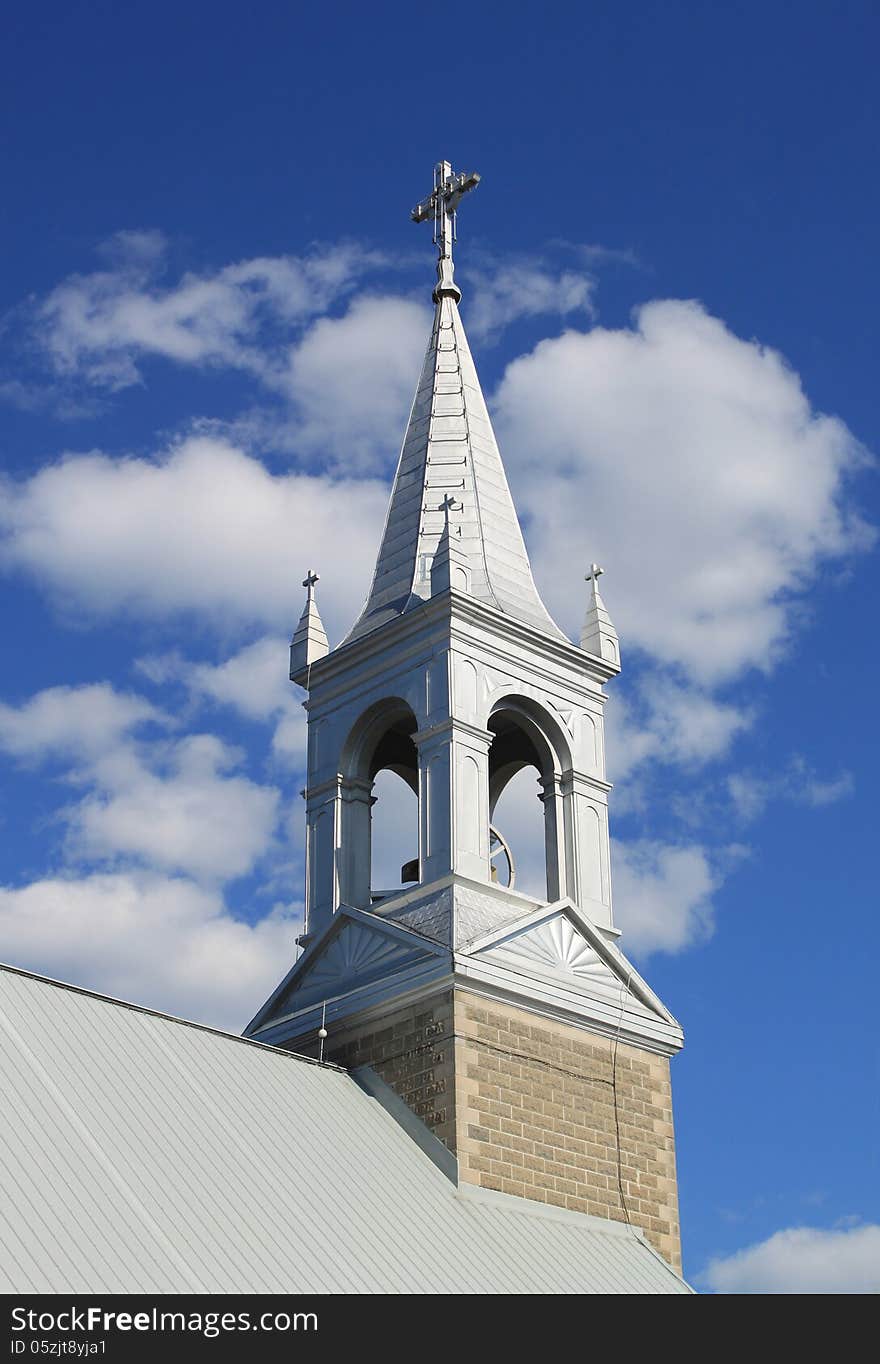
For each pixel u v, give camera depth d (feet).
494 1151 118.73
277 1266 96.32
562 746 138.10
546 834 136.87
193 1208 97.09
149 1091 105.09
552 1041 126.11
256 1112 110.42
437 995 122.52
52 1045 103.04
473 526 144.05
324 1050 127.24
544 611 143.33
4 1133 93.86
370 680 138.31
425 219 164.45
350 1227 104.32
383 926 128.16
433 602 134.51
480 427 151.43
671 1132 130.52
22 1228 87.92
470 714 132.57
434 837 129.39
